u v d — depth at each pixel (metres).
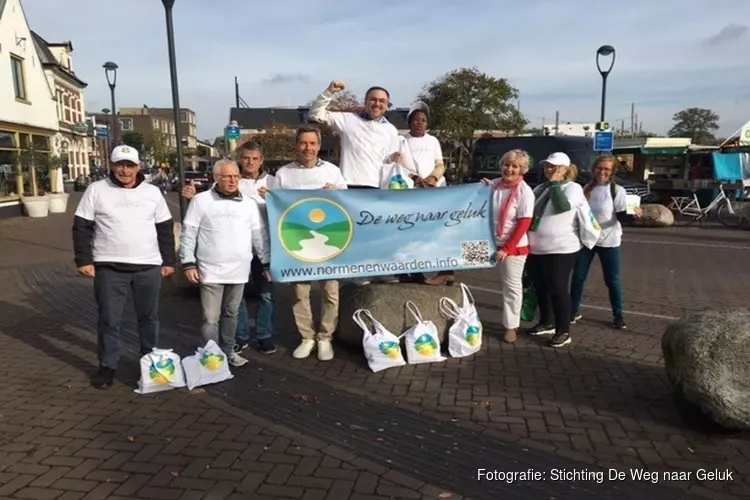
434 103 34.81
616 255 6.18
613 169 6.16
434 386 4.70
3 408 4.32
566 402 4.37
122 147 4.59
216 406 4.33
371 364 5.04
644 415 4.14
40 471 3.41
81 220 4.55
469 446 3.70
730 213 17.67
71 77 40.38
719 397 3.67
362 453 3.61
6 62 21.45
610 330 6.25
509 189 5.55
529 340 5.88
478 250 5.61
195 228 4.82
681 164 26.45
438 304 5.50
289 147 44.97
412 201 5.39
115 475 3.36
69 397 4.53
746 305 7.44
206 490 3.20
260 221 5.07
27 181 22.86
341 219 5.22
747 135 20.97
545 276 5.65
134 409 4.29
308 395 4.53
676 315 6.92
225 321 5.04
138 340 5.99
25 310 7.31
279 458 3.55
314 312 7.05
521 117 35.19
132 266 4.69
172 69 9.24
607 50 17.78
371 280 6.40
